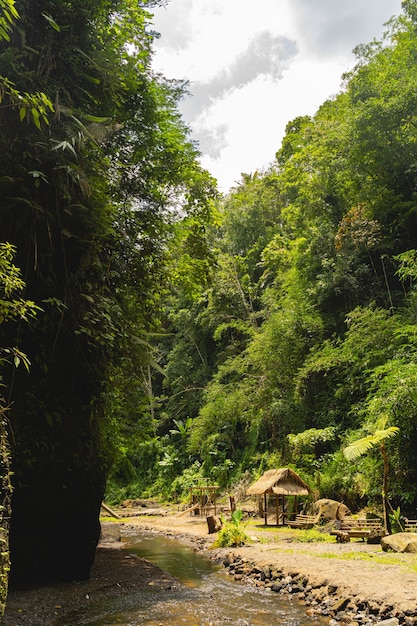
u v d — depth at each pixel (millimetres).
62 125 6816
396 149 15719
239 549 9789
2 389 6121
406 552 8492
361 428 14148
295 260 20219
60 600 6164
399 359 13070
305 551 9023
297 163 21219
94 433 7555
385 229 17078
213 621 5512
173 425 29734
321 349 17281
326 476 14273
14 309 4734
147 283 9055
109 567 8453
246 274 26688
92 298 7117
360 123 15430
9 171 6441
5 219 6434
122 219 8773
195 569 8734
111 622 5465
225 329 26188
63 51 7398
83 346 7223
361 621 5203
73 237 7184
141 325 9352
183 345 30250
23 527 6590
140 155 9469
